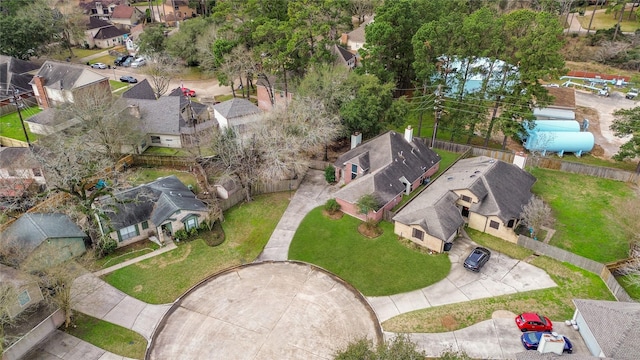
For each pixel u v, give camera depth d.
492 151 58.91
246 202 51.34
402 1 65.69
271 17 77.69
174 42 89.38
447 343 33.53
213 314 35.47
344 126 56.44
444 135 66.44
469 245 43.84
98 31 111.06
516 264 41.19
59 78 71.25
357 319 34.91
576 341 33.34
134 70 94.62
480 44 57.22
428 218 43.44
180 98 66.06
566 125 62.62
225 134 54.41
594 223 46.81
